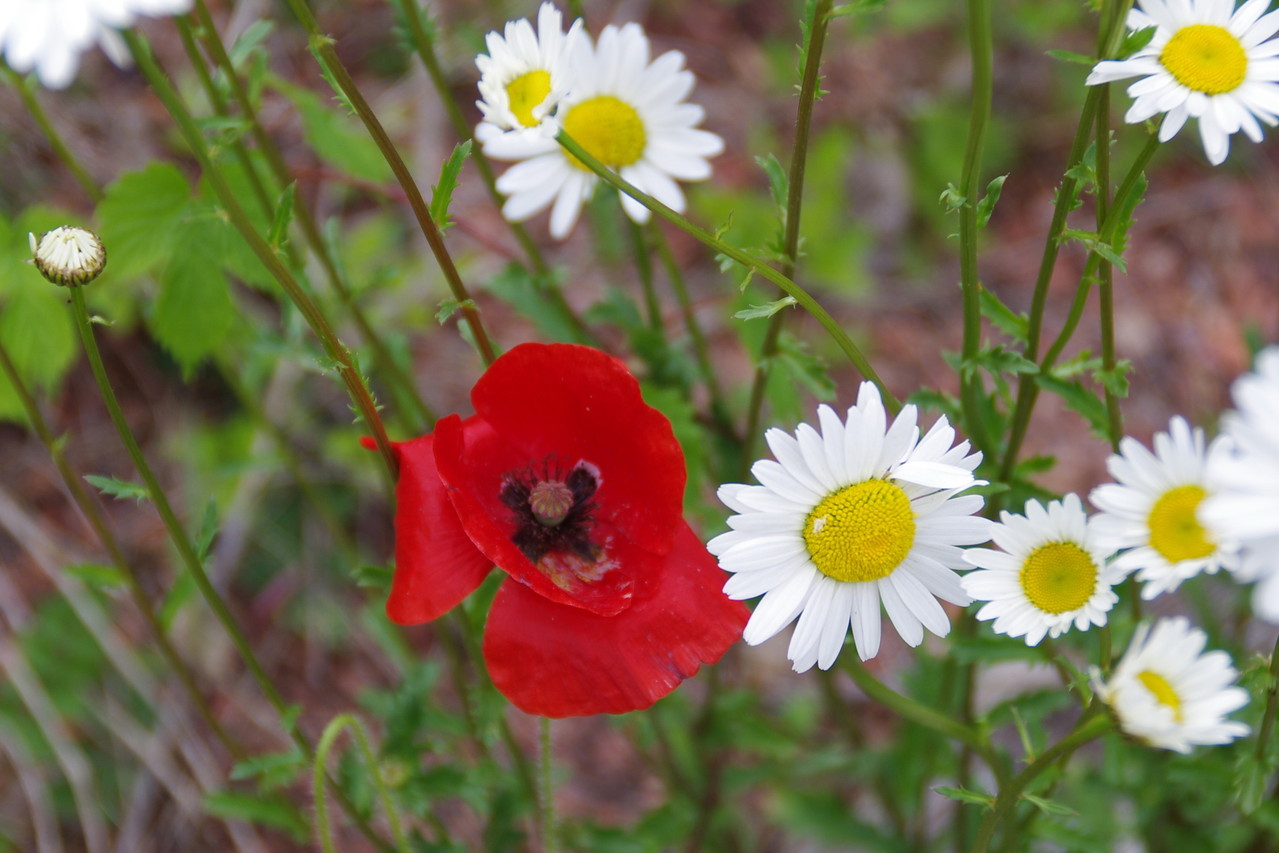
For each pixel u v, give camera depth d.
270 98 0.91
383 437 0.53
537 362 0.52
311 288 0.61
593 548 0.54
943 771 0.69
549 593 0.51
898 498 0.51
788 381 0.64
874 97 1.06
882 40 1.08
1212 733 0.48
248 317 0.80
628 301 0.65
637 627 0.52
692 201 0.92
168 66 0.87
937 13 1.07
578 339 0.65
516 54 0.52
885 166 1.04
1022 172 1.07
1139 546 0.50
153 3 0.46
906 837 0.71
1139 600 0.58
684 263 0.96
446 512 0.52
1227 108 0.51
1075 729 0.51
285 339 0.65
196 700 0.62
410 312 0.86
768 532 0.51
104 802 0.73
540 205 0.61
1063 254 1.05
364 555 0.83
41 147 0.82
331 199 0.88
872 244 1.02
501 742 0.80
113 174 0.84
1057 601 0.51
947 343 1.00
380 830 0.73
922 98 1.06
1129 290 1.06
